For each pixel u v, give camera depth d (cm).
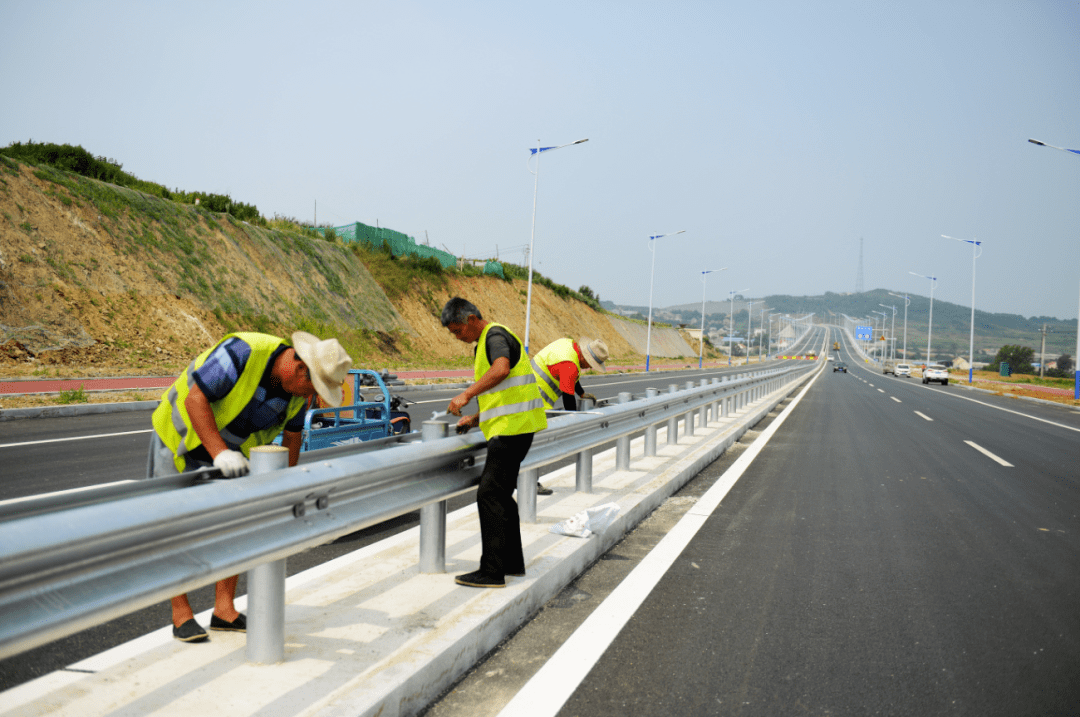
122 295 2261
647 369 5509
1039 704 313
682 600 435
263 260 3142
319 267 3581
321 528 286
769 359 14200
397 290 4225
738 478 866
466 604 360
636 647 361
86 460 873
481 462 448
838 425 1609
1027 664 358
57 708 243
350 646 303
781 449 1155
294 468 273
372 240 4744
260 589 282
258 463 264
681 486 795
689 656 353
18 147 2512
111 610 193
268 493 250
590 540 496
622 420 729
